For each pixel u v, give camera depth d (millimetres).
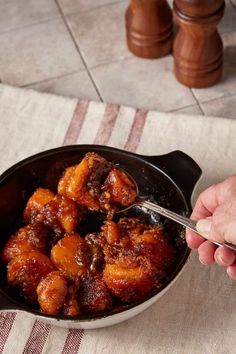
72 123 886
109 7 1051
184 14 867
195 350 704
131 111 889
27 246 721
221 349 703
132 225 729
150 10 935
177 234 732
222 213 662
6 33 1034
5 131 884
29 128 885
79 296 689
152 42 960
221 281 744
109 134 873
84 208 746
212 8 850
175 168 739
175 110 927
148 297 656
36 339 717
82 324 667
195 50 904
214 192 702
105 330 719
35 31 1032
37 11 1056
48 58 999
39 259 699
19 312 678
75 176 722
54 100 907
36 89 963
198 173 734
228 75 957
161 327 718
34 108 902
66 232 732
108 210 731
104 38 1014
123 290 681
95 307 681
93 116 890
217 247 692
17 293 698
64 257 704
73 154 759
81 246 711
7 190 746
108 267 685
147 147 857
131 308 653
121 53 994
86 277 698
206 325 718
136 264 681
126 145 862
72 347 711
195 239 697
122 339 713
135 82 960
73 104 902
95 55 996
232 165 833
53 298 667
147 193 764
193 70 920
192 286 742
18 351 711
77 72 979
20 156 861
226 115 917
